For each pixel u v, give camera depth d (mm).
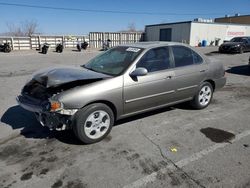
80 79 3613
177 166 3238
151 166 3242
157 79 4379
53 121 3561
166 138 4055
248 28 36625
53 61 15422
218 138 4059
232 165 3250
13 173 3100
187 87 4949
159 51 4562
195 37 30828
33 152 3617
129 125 4547
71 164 3295
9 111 5281
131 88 4055
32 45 25516
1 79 8859
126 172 3113
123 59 4363
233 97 6574
